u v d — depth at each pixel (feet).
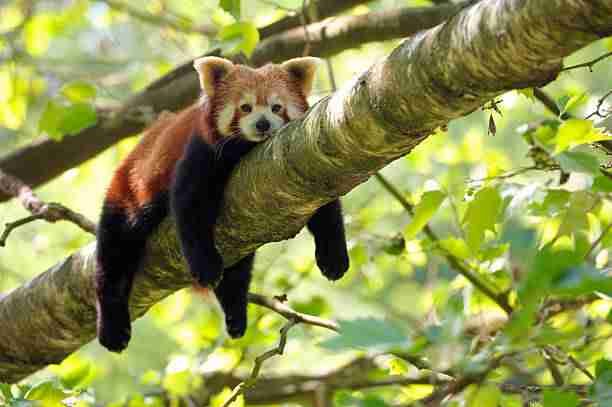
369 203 49.44
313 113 22.77
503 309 33.14
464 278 34.91
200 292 35.42
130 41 65.46
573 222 28.68
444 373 24.43
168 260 30.68
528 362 29.71
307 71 33.96
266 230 26.55
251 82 32.55
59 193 61.77
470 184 31.99
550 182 31.76
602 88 53.62
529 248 28.68
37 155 45.19
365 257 38.58
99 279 31.73
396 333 16.87
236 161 30.81
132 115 43.75
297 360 49.03
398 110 20.42
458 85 19.07
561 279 15.96
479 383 20.02
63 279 32.19
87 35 70.95
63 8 57.77
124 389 54.19
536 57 17.57
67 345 32.73
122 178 34.04
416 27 40.47
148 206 32.45
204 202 29.01
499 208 28.40
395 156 22.04
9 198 43.60
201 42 55.67
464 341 20.22
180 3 57.31
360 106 21.03
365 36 41.11
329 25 41.86
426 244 36.19
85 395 29.27
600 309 31.68
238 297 33.68
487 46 17.93
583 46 17.25
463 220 29.30
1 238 33.86
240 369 46.29
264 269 44.91
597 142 27.78
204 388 41.50
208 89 32.81
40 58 57.98
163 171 32.48
